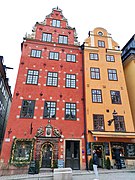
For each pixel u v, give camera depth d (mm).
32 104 14961
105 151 14289
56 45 18500
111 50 19469
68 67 17703
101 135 14031
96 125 15367
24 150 13180
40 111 14836
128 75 19422
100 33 20562
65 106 15695
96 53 19016
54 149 13633
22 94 15117
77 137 14633
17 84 15398
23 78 15828
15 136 13367
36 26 19016
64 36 19469
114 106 16531
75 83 17094
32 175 11234
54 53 18031
